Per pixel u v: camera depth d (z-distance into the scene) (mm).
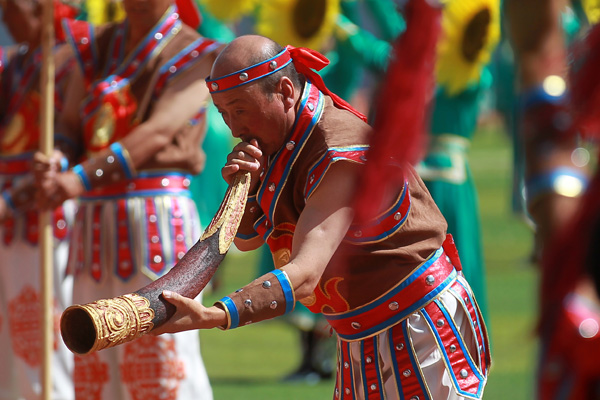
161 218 10703
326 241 6918
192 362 10758
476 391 7621
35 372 13359
